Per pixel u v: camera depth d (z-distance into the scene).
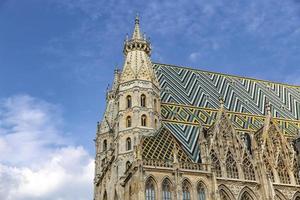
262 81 120.38
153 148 78.75
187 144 87.00
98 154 105.69
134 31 103.00
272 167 86.25
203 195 75.12
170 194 73.00
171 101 98.94
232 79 116.56
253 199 80.38
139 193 70.00
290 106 113.94
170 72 110.06
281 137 91.62
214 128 85.94
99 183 99.25
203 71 115.38
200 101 102.62
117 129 89.81
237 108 104.62
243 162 84.06
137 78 92.38
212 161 81.19
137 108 88.31
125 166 83.25
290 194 84.31
